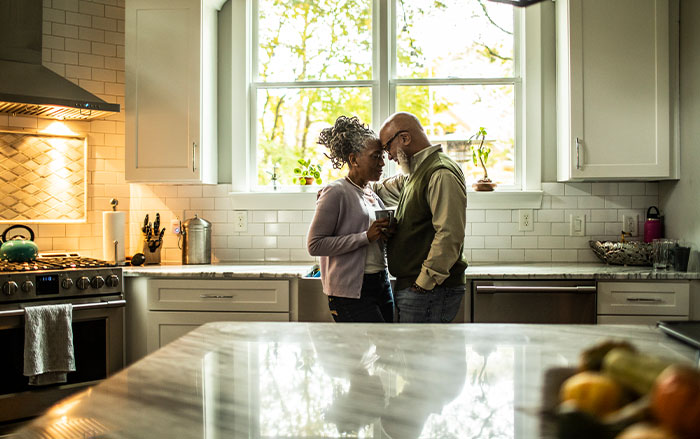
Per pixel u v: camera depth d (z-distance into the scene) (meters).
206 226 3.57
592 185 3.56
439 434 0.74
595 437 0.53
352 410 0.83
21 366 2.80
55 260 3.25
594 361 0.69
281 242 3.69
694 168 3.12
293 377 1.01
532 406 0.84
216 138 3.69
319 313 2.98
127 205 3.73
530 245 3.58
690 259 3.07
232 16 3.69
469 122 3.66
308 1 3.74
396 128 2.46
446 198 2.29
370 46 3.71
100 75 3.66
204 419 0.79
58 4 3.55
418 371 1.04
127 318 3.16
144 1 3.40
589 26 3.25
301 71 3.75
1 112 3.35
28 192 3.49
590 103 3.25
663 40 3.22
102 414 0.82
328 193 2.45
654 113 3.23
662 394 0.49
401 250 2.41
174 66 3.40
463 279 2.46
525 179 3.58
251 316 3.03
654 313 2.93
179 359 1.14
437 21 3.68
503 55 3.66
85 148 3.62
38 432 0.74
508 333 1.37
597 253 3.44
